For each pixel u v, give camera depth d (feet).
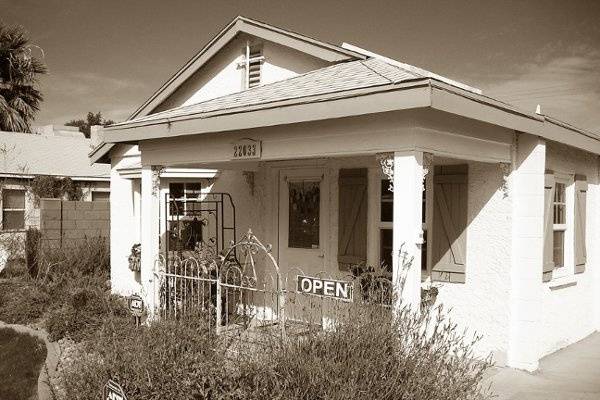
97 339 21.36
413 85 16.30
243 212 32.17
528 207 23.11
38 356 27.04
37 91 76.79
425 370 14.07
